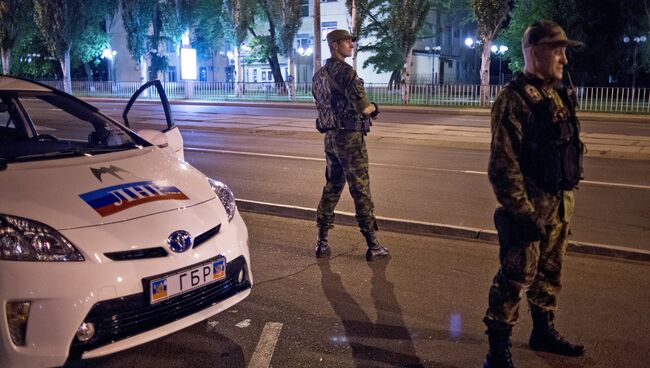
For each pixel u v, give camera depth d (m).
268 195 8.24
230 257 3.78
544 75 3.22
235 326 4.30
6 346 3.07
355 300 4.76
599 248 5.79
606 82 35.59
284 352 3.92
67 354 3.10
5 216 3.25
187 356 3.88
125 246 3.32
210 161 11.11
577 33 32.62
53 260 3.15
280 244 6.17
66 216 3.34
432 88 30.64
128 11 39.88
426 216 7.08
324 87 5.40
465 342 4.07
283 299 4.78
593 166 10.83
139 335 3.32
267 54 40.12
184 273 3.48
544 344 3.91
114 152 4.34
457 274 5.32
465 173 9.93
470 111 24.84
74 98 5.04
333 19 43.66
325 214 5.75
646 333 4.18
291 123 18.27
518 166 3.21
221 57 51.06
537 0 32.72
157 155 4.42
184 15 40.03
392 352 3.93
